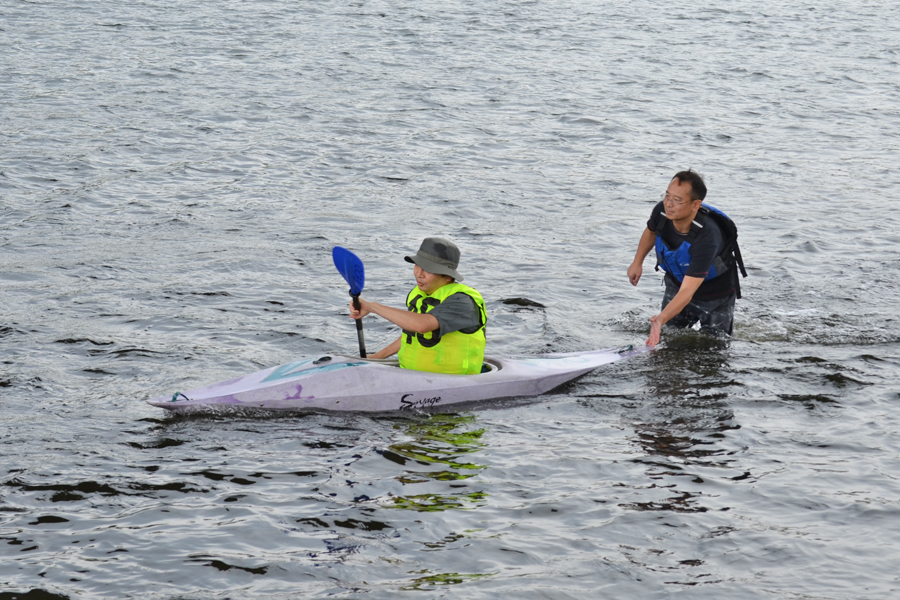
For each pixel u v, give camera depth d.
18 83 28.88
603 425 9.54
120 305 13.08
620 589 6.54
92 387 10.23
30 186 19.28
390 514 7.56
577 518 7.52
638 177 22.11
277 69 33.16
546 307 13.68
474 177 21.61
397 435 9.23
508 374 10.47
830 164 23.53
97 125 24.50
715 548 7.07
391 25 44.28
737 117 28.77
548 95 30.91
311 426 9.41
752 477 8.26
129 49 35.38
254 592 6.46
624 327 12.88
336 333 12.32
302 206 18.88
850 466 8.46
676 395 10.37
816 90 33.16
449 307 10.03
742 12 53.91
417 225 17.92
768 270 15.51
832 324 12.90
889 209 19.62
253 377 10.04
